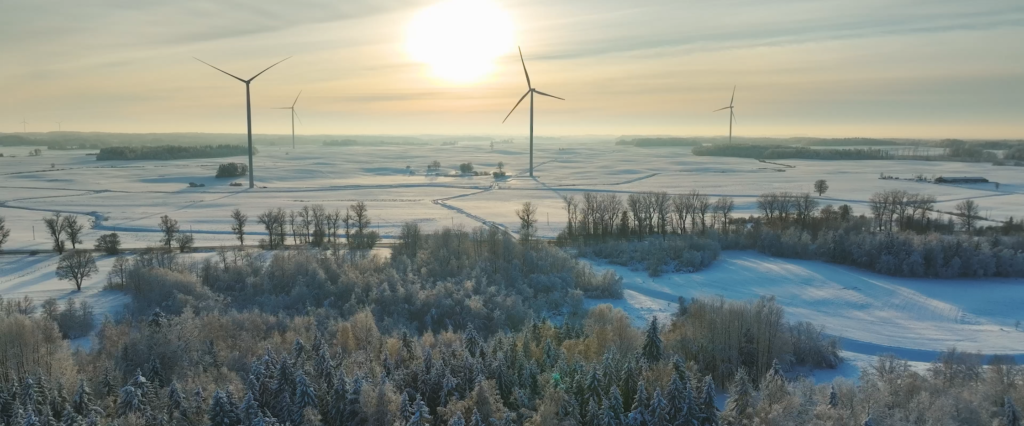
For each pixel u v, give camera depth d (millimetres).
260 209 188500
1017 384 55562
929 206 155125
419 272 101312
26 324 61188
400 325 80125
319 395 53812
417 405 48875
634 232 140750
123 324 72500
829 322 87500
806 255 120875
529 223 135500
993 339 80250
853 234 119188
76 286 97500
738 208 180875
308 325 76938
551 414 49531
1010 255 109188
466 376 55594
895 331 83875
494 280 98062
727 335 68812
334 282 96000
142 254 107500
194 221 166125
